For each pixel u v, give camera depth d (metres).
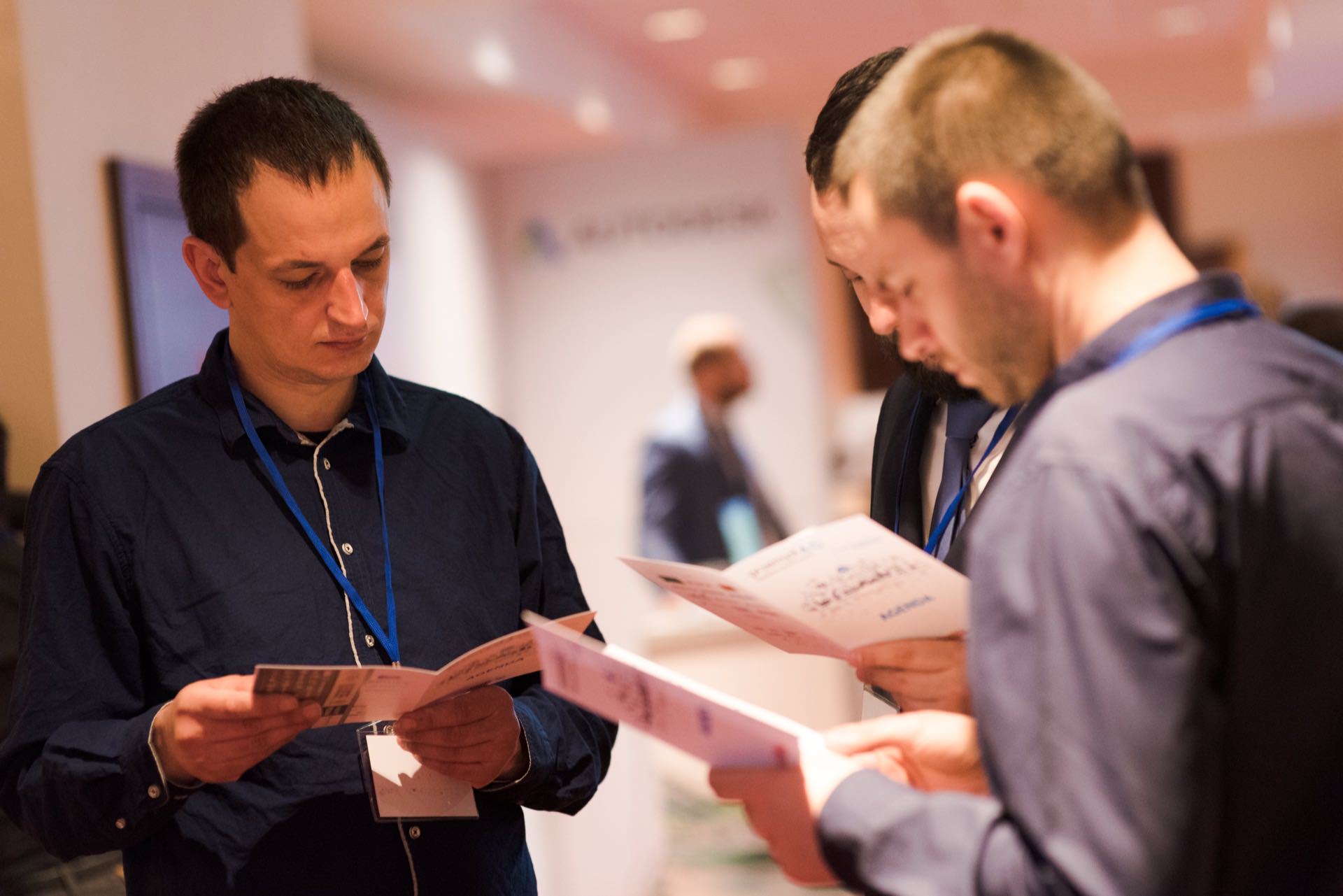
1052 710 0.85
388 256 1.48
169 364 2.90
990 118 0.94
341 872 1.39
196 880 1.38
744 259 5.33
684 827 4.76
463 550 1.55
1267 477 0.88
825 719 4.66
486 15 5.65
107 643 1.40
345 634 1.44
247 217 1.38
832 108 1.34
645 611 4.62
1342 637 0.88
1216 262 12.59
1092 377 0.94
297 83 1.46
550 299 5.44
